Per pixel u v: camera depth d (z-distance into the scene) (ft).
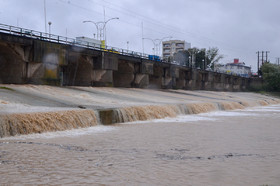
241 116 116.06
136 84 189.37
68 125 65.92
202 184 31.04
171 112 104.01
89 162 38.96
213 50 437.17
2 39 106.73
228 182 31.83
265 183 31.63
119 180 31.91
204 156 43.91
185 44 499.92
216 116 113.50
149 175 33.88
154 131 68.64
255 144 54.60
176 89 233.55
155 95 159.43
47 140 53.16
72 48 135.64
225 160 41.60
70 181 31.22
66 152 44.29
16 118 56.59
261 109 165.37
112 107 86.79
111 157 42.04
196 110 122.31
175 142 54.95
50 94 104.47
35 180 31.24
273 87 378.53
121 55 168.66
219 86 315.99
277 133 69.26
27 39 115.44
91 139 55.72
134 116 88.02
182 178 32.99
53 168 35.78
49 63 123.44
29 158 40.04
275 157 43.91
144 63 189.26
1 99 80.69
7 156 40.70
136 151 46.39
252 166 38.50
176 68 231.50
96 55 151.64
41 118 60.95
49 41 124.36
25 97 90.22
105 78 157.48
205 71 281.74
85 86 156.25
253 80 400.26
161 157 42.73
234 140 58.59
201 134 65.62
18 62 120.78
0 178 31.55
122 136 60.29
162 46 512.63
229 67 555.28
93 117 74.08
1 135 53.42
